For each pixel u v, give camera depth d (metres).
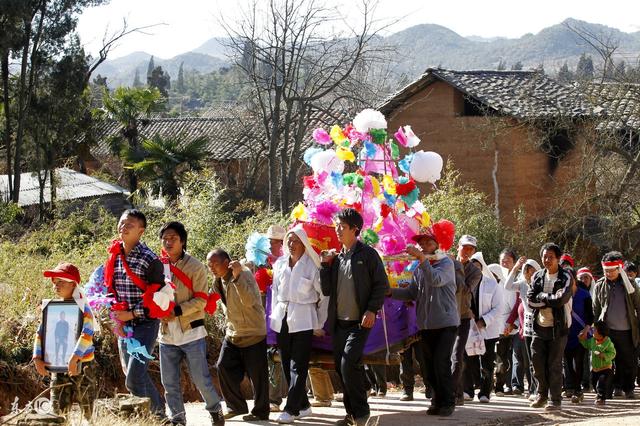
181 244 9.58
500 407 12.94
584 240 29.62
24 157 45.78
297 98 37.56
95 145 54.50
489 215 24.84
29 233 20.67
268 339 11.48
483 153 34.72
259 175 45.94
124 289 9.08
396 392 15.03
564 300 12.46
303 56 37.91
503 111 32.53
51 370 8.43
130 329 9.11
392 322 11.39
